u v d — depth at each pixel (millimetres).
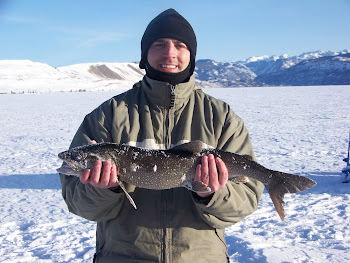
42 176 8531
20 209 6305
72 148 2391
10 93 80188
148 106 2451
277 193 2525
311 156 10047
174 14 2426
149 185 2307
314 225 5270
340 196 6543
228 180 2350
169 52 2350
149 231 2189
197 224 2227
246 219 5629
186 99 2441
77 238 5082
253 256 4363
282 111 23500
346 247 4516
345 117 19141
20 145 13125
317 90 60094
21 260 4449
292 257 4281
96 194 2115
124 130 2387
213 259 2209
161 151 2316
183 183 2301
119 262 2189
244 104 30812
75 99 45719
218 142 2387
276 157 10016
